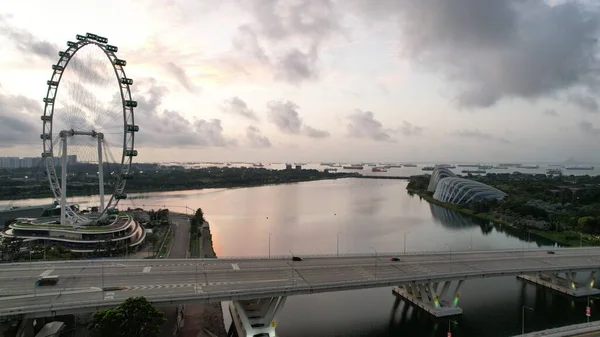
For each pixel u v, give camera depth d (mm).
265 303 113875
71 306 90000
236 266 126500
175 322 111625
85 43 181750
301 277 117250
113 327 85188
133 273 115812
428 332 117438
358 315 129750
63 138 186375
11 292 99062
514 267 138500
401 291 145125
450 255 153000
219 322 116562
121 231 187625
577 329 102625
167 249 193375
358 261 137875
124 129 177750
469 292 150625
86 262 126438
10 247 167375
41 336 95000
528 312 131750
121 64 178375
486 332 117062
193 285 107125
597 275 173250
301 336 114438
